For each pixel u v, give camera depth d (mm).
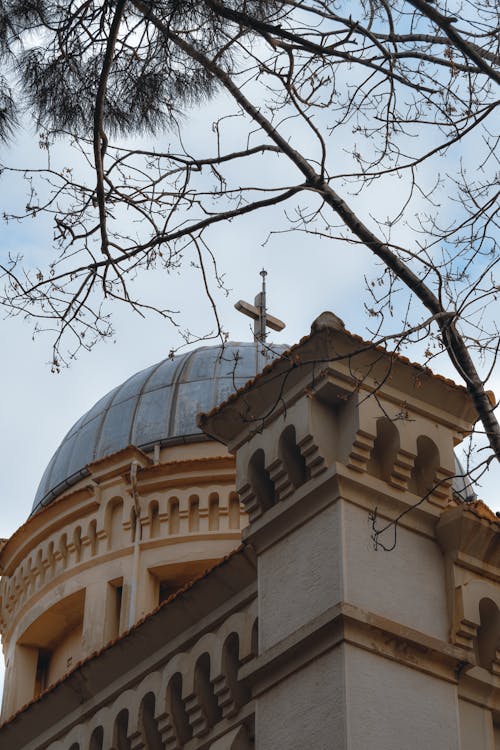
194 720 16109
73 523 27531
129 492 27141
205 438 28016
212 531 26516
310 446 15133
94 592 26375
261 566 15508
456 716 14125
